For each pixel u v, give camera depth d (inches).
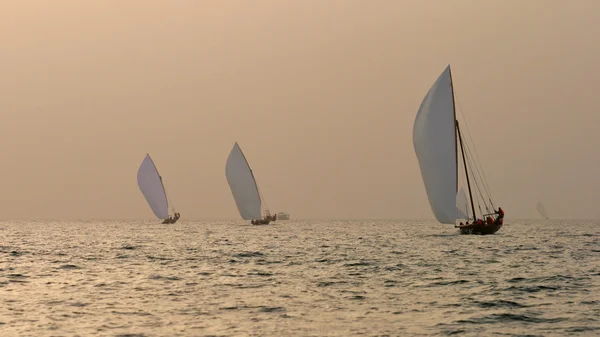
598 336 3850.9
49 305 4852.4
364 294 5374.0
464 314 4485.7
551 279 6240.2
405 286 5846.5
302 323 4202.8
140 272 7096.5
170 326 4109.3
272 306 4798.2
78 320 4291.3
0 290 5659.5
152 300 5078.7
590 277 6382.9
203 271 7185.0
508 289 5605.3
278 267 7598.4
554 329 4030.5
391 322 4234.7
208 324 4168.3
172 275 6781.5
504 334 3905.0
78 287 5841.5
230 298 5167.3
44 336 3843.5
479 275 6614.2
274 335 3868.1
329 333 3924.7
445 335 3880.4
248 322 4227.4
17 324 4170.8
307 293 5438.0
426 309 4677.7
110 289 5703.7
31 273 7022.6
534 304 4854.8
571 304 4842.5
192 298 5177.2
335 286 5871.1
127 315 4461.1
